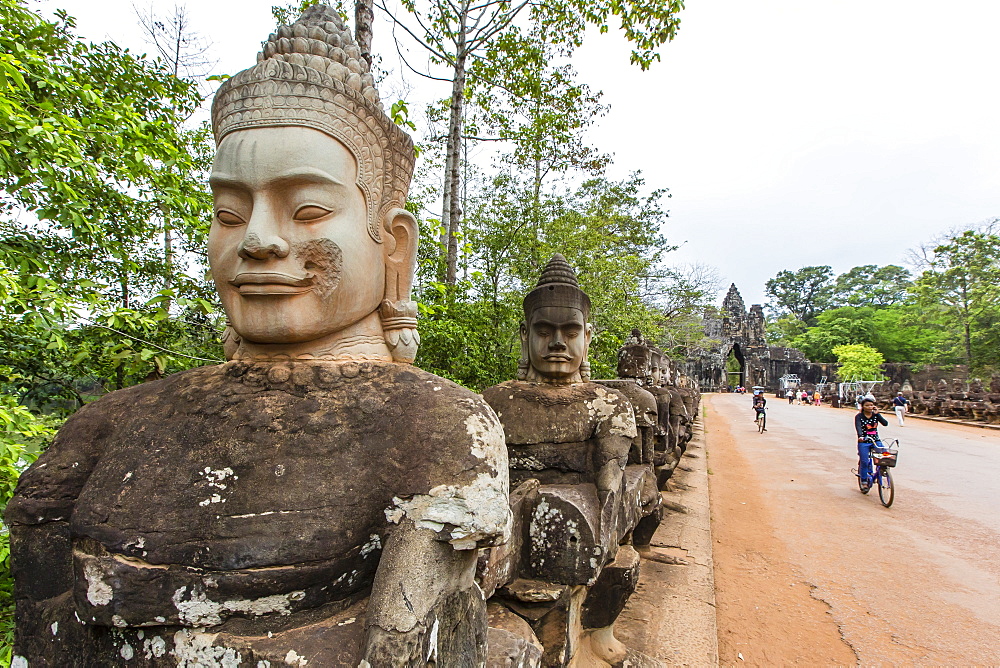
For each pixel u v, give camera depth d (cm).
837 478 1032
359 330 203
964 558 602
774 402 3659
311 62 193
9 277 308
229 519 150
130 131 400
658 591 478
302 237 182
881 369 4319
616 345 992
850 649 411
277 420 167
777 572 555
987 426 1909
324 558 153
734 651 405
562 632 294
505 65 919
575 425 355
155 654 149
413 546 157
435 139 1008
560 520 302
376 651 140
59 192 383
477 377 670
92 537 151
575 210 1203
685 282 2152
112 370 523
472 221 1014
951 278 3384
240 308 186
